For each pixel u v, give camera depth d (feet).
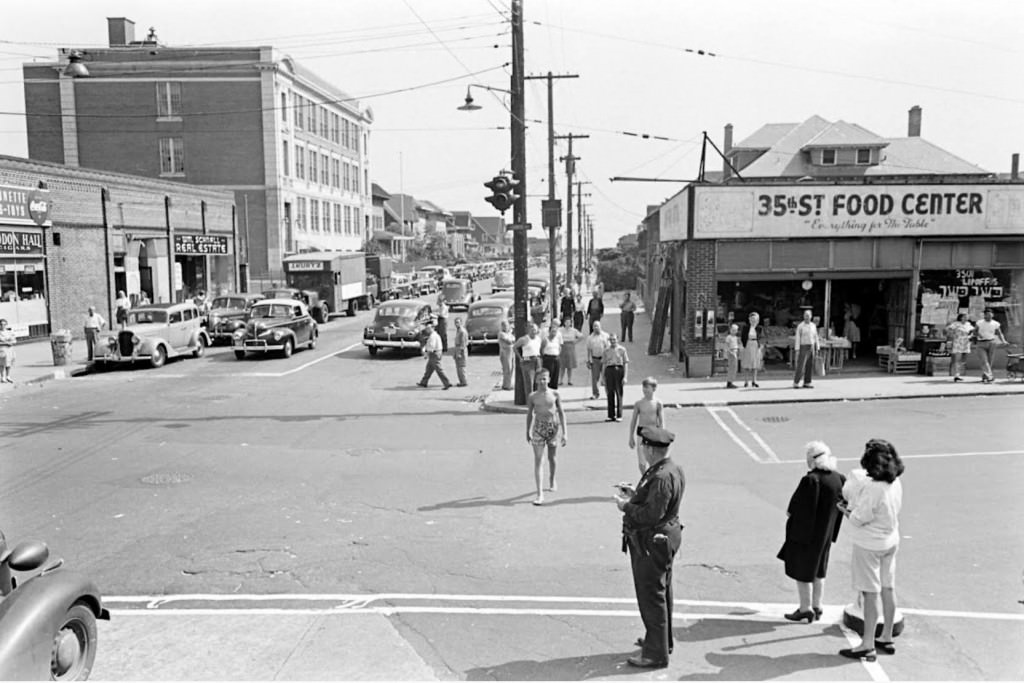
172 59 176.65
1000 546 29.53
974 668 20.47
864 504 20.85
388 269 178.60
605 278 241.55
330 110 222.48
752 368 67.46
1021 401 61.26
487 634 22.89
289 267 136.67
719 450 45.93
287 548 30.42
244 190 179.52
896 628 22.35
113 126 177.47
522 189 61.21
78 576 19.13
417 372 81.46
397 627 23.47
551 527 32.37
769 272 73.46
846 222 72.74
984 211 73.31
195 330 92.94
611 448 46.85
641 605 20.59
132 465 43.50
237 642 22.59
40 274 100.22
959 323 68.49
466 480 39.99
